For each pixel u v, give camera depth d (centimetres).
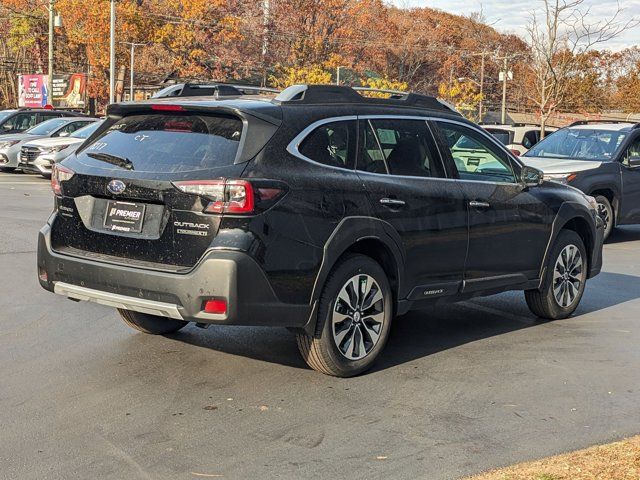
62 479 393
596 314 788
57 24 4841
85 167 546
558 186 755
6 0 7100
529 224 696
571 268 758
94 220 540
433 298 620
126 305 518
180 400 507
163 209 506
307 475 403
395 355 627
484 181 662
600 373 590
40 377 545
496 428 474
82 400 503
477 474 405
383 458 426
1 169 2286
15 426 459
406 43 7281
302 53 6456
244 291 488
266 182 498
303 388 537
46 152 2044
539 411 505
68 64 7550
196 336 655
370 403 512
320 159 540
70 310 727
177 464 412
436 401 520
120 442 439
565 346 665
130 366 573
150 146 535
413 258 593
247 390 529
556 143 1431
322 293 536
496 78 7469
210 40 6400
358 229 546
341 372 555
